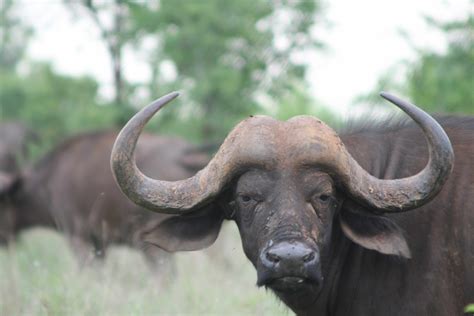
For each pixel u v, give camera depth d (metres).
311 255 17.28
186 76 61.34
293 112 62.50
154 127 60.56
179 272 33.75
